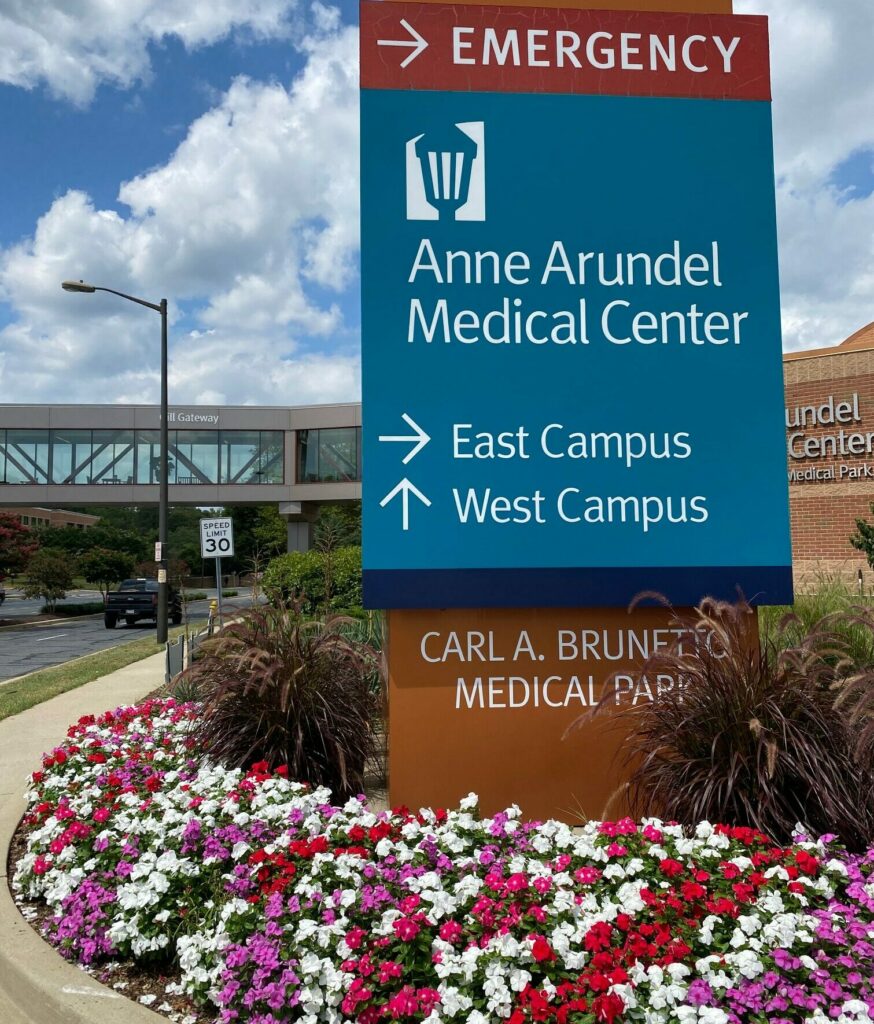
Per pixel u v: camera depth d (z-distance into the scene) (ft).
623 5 19.16
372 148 18.31
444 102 18.53
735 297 18.71
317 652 19.56
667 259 18.65
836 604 27.86
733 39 19.21
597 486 18.10
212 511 237.86
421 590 17.58
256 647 18.89
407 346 17.98
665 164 18.83
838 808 13.71
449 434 17.92
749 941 9.64
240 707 19.03
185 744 20.33
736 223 18.84
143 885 12.59
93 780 18.71
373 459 17.72
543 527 17.93
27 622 116.37
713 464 18.34
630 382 18.34
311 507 152.97
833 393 62.80
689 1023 8.45
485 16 18.76
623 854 12.48
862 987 9.00
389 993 9.53
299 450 145.48
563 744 17.71
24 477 141.18
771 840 13.30
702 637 17.75
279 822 14.28
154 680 44.80
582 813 17.54
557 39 18.88
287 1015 9.80
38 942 13.08
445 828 13.93
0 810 19.93
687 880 11.43
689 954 9.50
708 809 14.16
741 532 18.26
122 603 102.37
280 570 51.34
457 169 18.43
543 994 8.70
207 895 12.60
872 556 50.88
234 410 143.54
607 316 18.44
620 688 17.78
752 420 18.49
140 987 11.78
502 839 13.71
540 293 18.35
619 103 18.86
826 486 62.85
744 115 19.07
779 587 18.21
